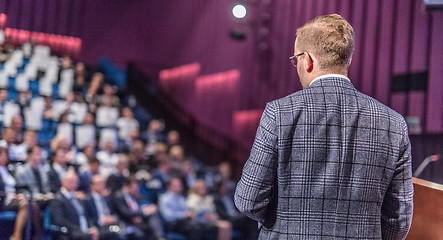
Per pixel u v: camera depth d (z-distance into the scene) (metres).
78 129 8.20
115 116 9.31
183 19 11.87
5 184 4.95
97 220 5.07
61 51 11.77
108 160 7.38
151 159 7.66
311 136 1.23
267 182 1.24
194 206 6.22
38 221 4.47
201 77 11.09
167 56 12.19
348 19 6.33
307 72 1.35
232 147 9.65
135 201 5.71
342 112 1.26
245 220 6.06
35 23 11.52
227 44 10.30
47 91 9.77
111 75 11.62
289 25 8.23
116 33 12.43
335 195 1.22
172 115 11.09
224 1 10.54
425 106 4.87
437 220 1.45
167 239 5.69
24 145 6.69
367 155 1.24
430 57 4.90
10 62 9.96
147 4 12.66
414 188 1.52
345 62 1.33
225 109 10.13
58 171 5.61
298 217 1.23
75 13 12.02
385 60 5.53
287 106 1.26
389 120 1.29
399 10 5.41
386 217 1.32
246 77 9.53
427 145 3.32
